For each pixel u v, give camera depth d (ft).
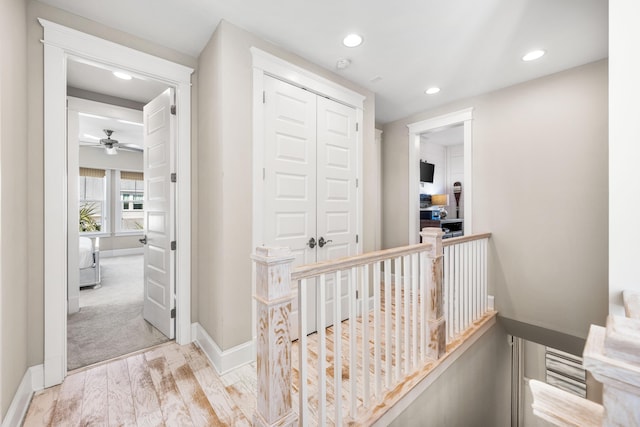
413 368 6.03
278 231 7.39
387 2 5.77
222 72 6.28
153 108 8.53
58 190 5.90
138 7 5.90
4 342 4.33
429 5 5.85
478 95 10.29
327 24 6.47
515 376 11.87
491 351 9.48
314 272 4.02
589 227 8.05
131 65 6.75
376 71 8.63
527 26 6.48
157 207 8.37
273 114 7.26
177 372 6.34
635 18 3.98
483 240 9.55
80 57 6.18
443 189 20.06
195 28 6.60
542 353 13.17
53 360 5.82
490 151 9.96
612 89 4.16
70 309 9.89
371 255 4.87
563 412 2.40
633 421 1.49
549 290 8.79
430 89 9.87
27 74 5.48
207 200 7.17
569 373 12.76
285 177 7.54
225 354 6.34
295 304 7.79
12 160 4.74
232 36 6.44
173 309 7.88
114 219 23.22
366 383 4.91
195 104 7.85
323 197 8.50
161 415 5.05
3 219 4.31
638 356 1.48
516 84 9.39
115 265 19.26
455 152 19.79
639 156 3.94
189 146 7.73
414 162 12.50
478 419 8.59
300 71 7.72
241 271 6.63
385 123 13.60
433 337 6.42
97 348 7.40
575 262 8.30
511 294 9.52
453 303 7.71
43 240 5.75
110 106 10.02
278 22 6.40
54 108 5.83
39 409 5.16
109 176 23.06
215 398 5.50
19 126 5.07
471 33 6.76
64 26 5.91
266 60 7.02
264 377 3.68
